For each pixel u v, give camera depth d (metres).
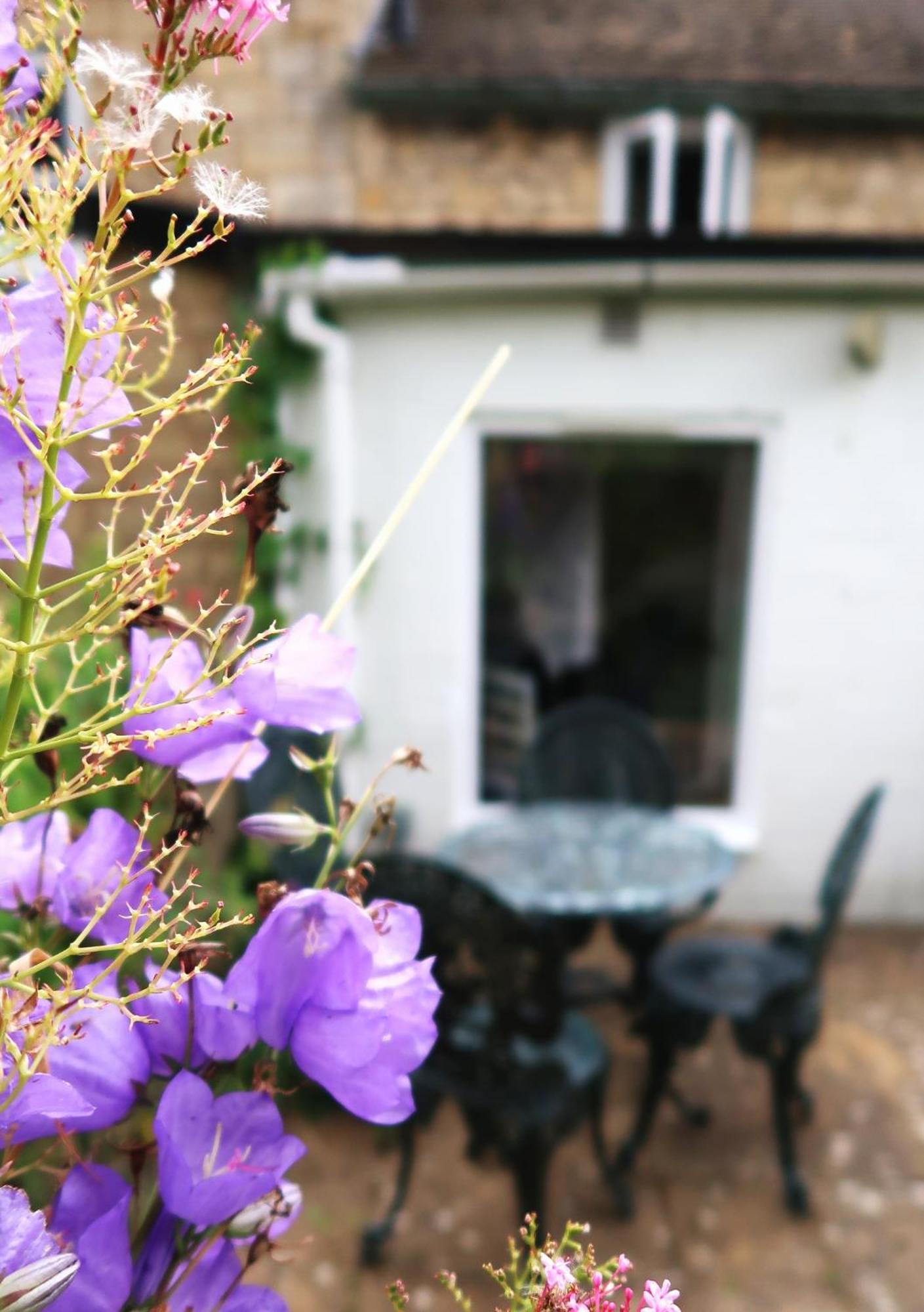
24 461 0.51
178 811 0.59
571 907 3.24
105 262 0.46
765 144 6.82
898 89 6.60
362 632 5.00
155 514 0.52
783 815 5.27
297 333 4.32
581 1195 3.34
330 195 6.38
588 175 6.59
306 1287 2.93
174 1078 0.52
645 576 5.89
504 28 7.05
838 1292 2.95
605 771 4.46
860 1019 4.41
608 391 4.88
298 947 0.53
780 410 4.91
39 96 0.52
